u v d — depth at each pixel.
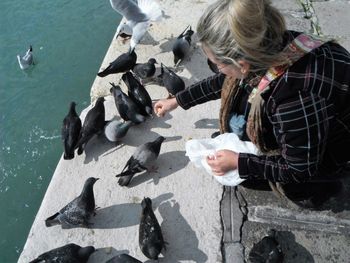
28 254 2.95
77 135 3.62
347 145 2.45
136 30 4.27
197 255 2.89
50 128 4.89
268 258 2.73
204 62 4.53
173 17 5.16
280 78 2.10
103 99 3.84
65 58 5.69
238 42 1.87
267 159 2.46
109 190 3.32
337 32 4.94
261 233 3.00
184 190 3.29
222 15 1.88
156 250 2.77
